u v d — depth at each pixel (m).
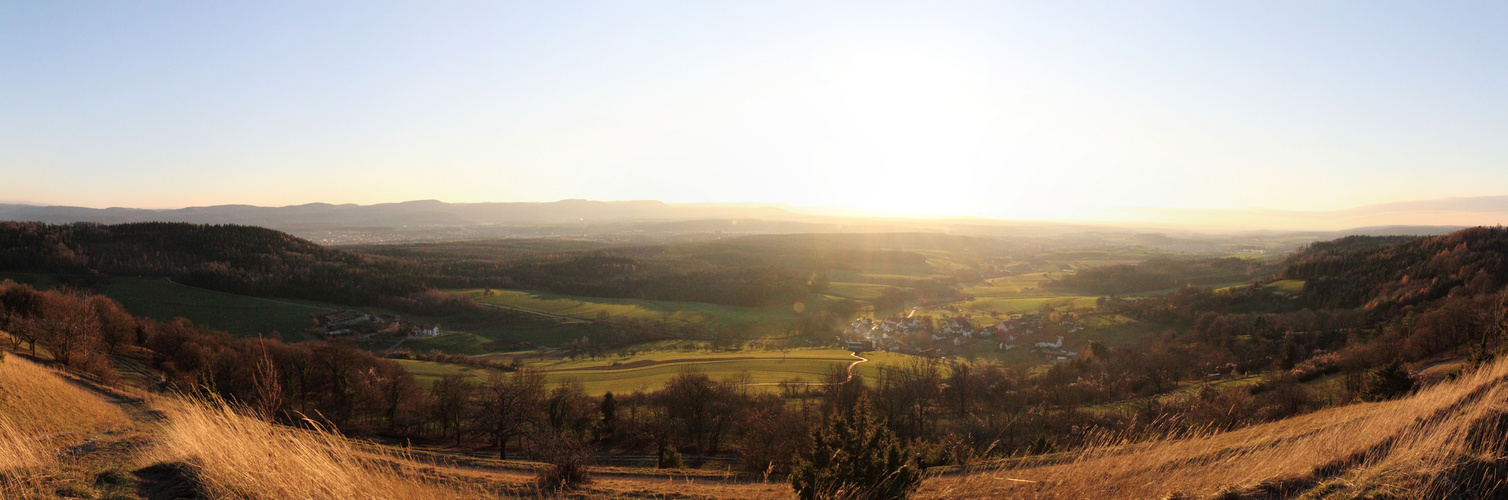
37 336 39.22
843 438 9.62
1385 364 25.84
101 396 16.86
